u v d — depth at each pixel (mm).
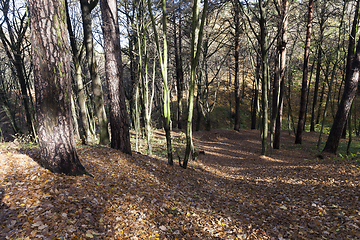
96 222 3818
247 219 5371
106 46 7945
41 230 3211
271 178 9164
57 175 4863
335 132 11188
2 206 3580
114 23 7883
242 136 24609
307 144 18578
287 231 4598
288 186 7699
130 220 4203
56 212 3666
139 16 11703
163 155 14070
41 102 4742
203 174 10117
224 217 5406
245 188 8359
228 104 40438
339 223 4504
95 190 4797
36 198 3916
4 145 10062
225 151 17094
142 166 7855
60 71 4781
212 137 22562
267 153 15211
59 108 4867
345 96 10750
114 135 8477
